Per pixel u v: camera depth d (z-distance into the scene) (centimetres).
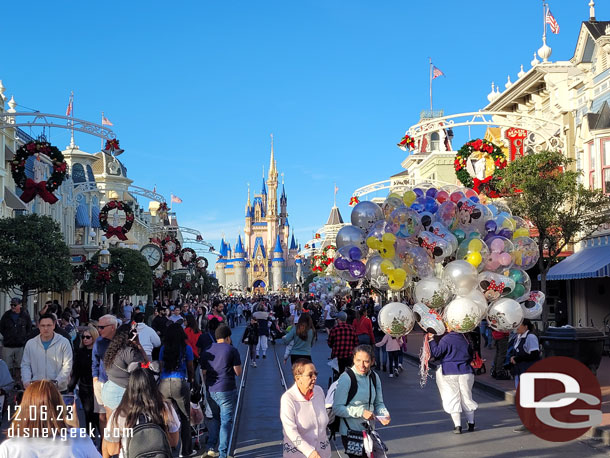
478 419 1339
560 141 2931
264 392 1767
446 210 1320
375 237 1334
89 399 1045
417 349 2947
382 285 1313
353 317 2445
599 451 1046
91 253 4122
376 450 730
